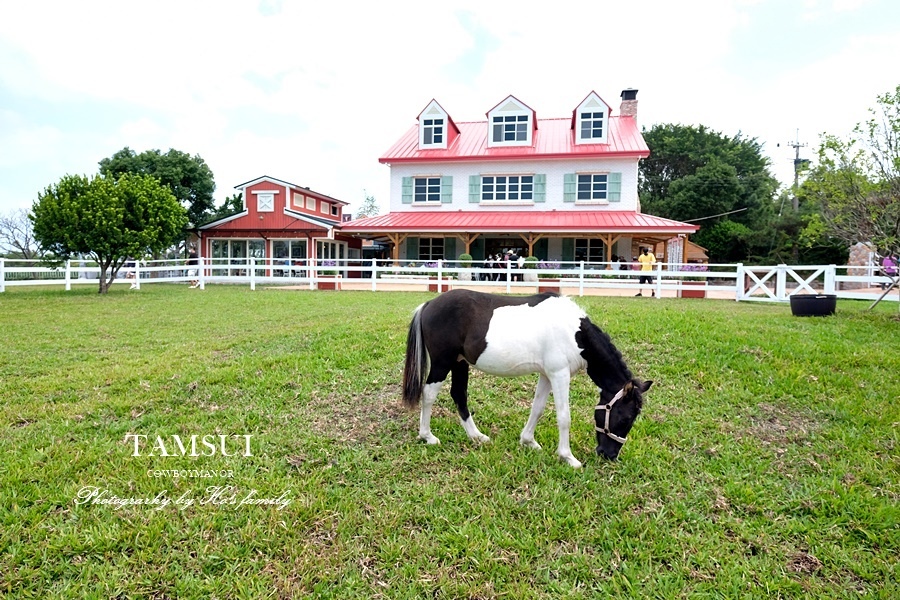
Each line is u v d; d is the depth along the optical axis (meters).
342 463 4.04
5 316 10.98
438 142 25.06
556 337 3.88
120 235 16.17
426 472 3.96
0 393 5.51
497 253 24.62
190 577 2.76
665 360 6.58
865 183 9.70
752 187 41.28
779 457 4.23
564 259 24.00
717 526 3.31
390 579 2.80
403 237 22.73
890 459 4.12
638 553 3.02
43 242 16.47
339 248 30.56
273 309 12.02
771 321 9.11
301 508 3.38
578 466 3.99
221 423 4.79
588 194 23.20
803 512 3.46
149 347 7.79
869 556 3.03
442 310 4.14
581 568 2.90
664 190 44.47
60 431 4.51
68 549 2.92
